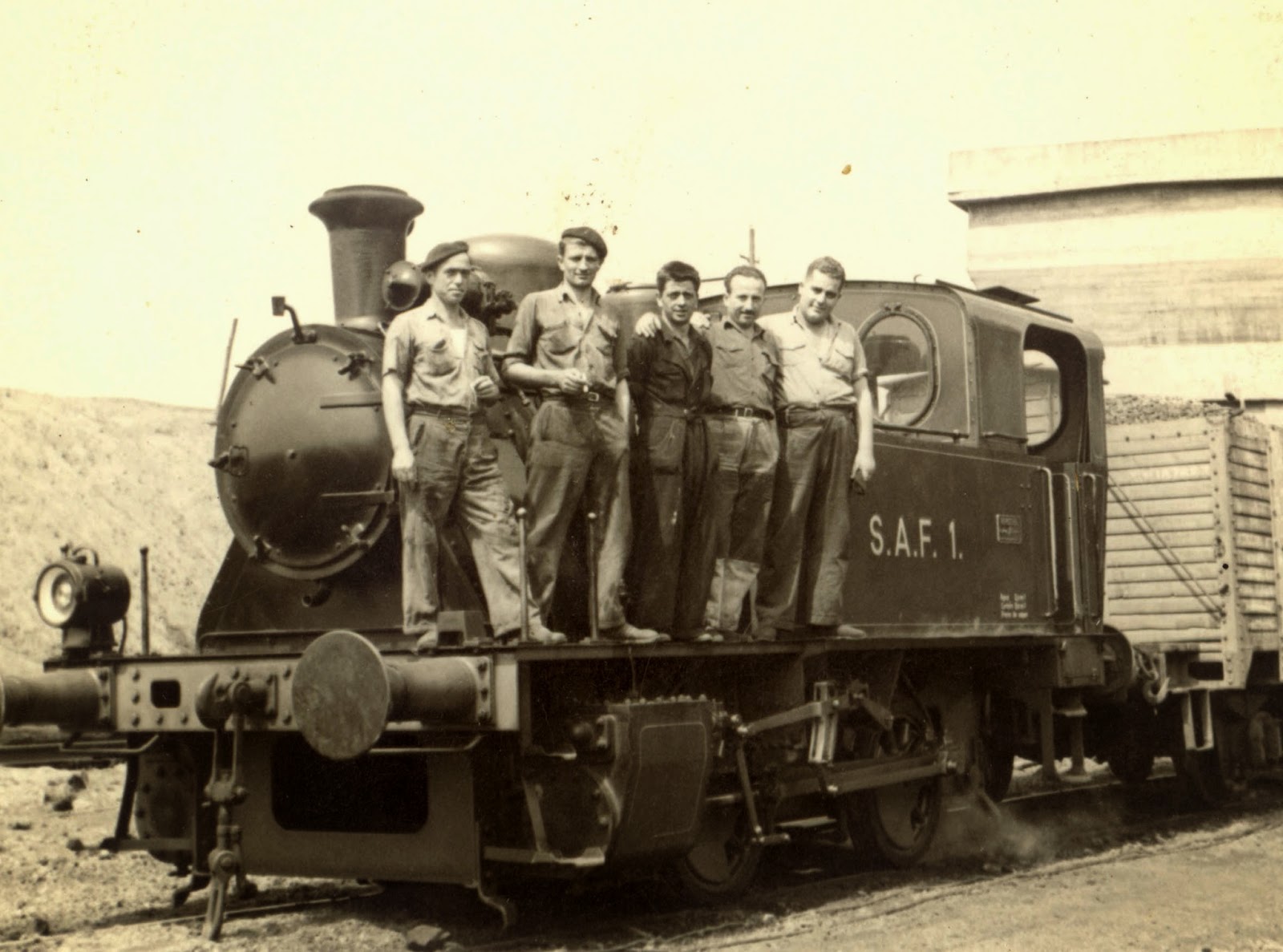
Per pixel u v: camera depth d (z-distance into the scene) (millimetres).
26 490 20031
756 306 7129
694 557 6883
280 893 7527
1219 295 15273
